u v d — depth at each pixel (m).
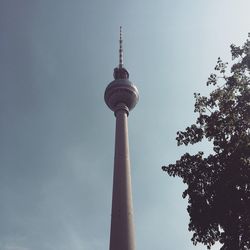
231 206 29.55
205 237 31.50
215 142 32.66
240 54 34.91
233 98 34.44
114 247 46.94
